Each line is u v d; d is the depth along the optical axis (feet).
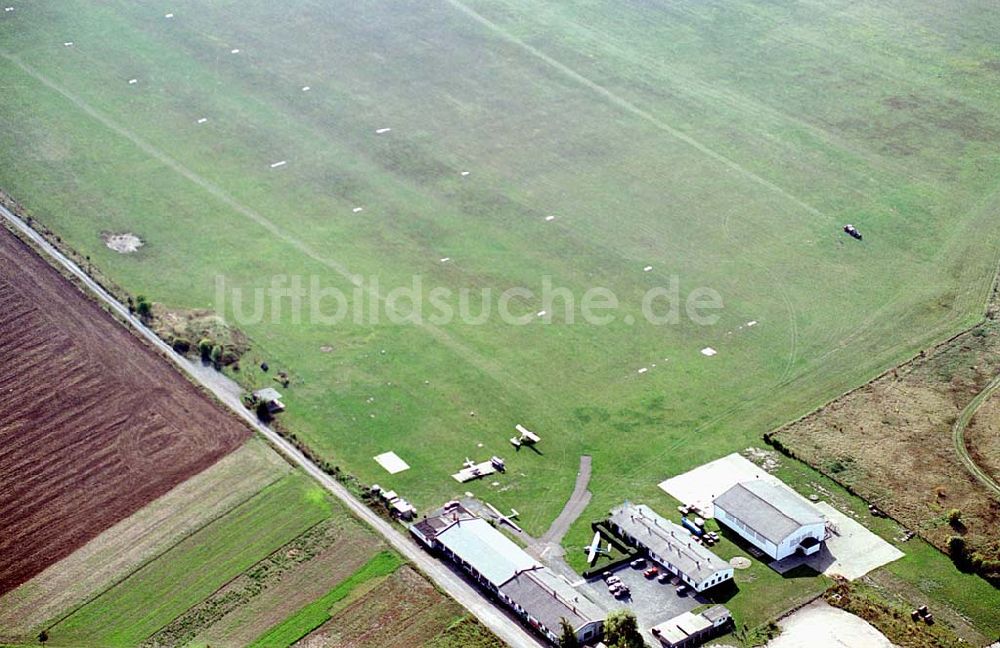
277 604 497.05
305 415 596.70
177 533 529.86
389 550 519.19
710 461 575.38
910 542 532.32
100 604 499.51
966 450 582.35
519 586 494.18
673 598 500.33
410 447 579.89
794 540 521.24
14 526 535.19
